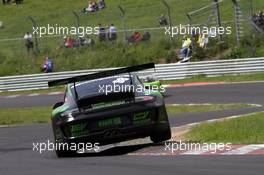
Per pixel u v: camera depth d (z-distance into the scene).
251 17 123.38
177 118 66.12
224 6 144.88
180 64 113.81
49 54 138.25
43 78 121.75
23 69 136.00
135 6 164.25
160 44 130.50
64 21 161.38
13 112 88.38
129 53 131.25
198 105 79.44
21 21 171.25
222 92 91.06
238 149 33.56
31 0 193.00
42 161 36.28
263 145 34.22
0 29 166.25
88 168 30.97
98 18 158.50
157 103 37.03
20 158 39.16
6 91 122.19
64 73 121.62
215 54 120.94
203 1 152.00
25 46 147.12
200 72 112.75
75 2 185.00
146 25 144.75
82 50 136.38
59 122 37.06
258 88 91.25
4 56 142.38
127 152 37.62
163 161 31.36
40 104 97.56
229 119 48.38
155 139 38.88
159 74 114.69
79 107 37.06
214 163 29.27
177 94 94.56
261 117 47.47
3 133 63.12
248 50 118.50
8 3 190.12
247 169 26.73
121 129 36.28
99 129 36.41
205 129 42.59
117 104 36.62
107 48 134.50
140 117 36.50
